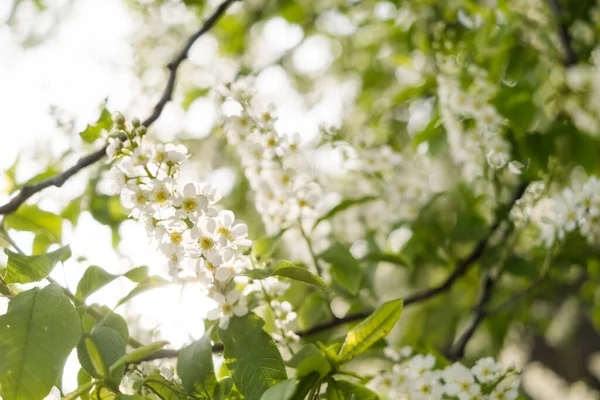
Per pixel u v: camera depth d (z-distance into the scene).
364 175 1.32
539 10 1.42
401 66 1.46
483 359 1.11
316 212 1.15
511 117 1.26
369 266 1.29
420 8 1.53
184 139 1.48
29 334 0.99
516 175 1.32
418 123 1.60
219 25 1.95
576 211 1.21
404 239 1.38
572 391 2.47
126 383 1.06
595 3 1.45
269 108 1.11
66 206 1.22
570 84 1.37
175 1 1.73
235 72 1.84
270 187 1.14
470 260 1.32
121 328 1.04
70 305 1.00
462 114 1.30
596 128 1.35
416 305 1.70
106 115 1.09
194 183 1.01
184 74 1.74
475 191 1.37
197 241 1.01
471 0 1.37
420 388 1.11
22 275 1.03
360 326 1.01
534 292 1.48
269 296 1.08
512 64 1.35
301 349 1.07
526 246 1.43
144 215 1.02
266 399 0.99
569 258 1.34
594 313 1.67
